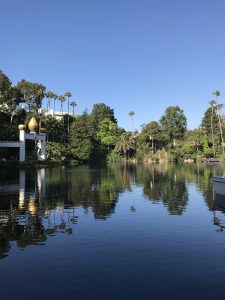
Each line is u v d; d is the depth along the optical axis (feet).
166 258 32.68
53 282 27.17
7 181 115.34
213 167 217.56
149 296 24.56
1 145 212.64
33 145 257.75
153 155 339.98
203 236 40.81
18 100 286.46
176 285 26.40
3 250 35.58
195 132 391.86
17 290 25.79
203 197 74.79
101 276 28.27
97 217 52.65
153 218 51.72
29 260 32.35
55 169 198.08
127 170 189.37
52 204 65.41
